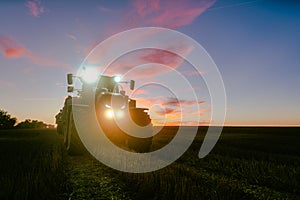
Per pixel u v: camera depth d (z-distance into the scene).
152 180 5.61
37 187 5.00
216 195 4.89
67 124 11.23
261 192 5.79
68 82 11.09
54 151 10.22
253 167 8.03
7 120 92.62
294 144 19.03
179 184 5.45
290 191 5.96
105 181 6.11
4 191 4.77
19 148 12.12
